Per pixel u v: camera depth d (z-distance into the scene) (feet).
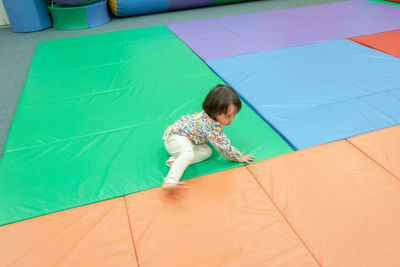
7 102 9.47
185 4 19.48
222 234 4.71
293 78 9.50
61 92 9.43
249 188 5.49
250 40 13.06
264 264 4.27
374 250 4.40
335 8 17.53
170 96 8.86
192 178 5.76
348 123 7.20
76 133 7.32
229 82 9.44
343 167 5.87
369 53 11.07
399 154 6.14
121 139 7.01
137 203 5.29
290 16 16.44
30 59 13.08
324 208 5.06
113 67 11.10
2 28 18.37
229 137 6.93
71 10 16.57
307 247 4.48
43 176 5.98
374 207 5.04
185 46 12.89
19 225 4.97
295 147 6.49
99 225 4.93
